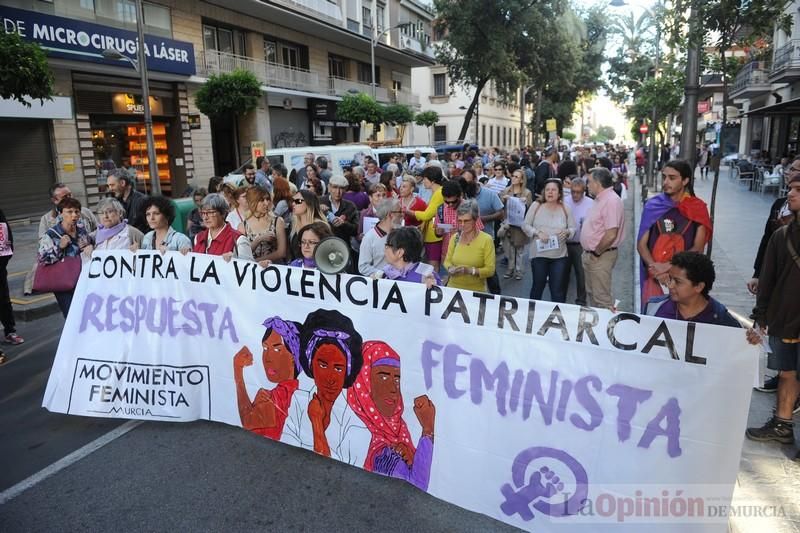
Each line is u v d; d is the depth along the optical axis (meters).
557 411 2.98
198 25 22.44
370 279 3.48
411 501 3.31
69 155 17.69
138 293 4.30
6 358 5.91
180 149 22.06
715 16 5.97
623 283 8.36
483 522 3.12
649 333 2.78
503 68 31.45
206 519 3.17
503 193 9.13
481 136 50.75
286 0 26.27
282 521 3.14
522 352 3.05
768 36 6.49
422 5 43.88
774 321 3.69
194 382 4.22
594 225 5.48
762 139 29.75
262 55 26.66
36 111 16.27
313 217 5.03
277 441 3.99
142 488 3.48
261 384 3.97
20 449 4.02
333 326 3.62
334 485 3.46
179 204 8.58
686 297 3.19
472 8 29.88
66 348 4.41
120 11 19.08
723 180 25.98
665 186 4.49
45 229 6.16
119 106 19.44
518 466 3.07
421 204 6.85
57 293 5.50
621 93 29.89
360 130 36.28
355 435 3.62
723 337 2.65
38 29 15.61
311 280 3.68
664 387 2.76
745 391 2.63
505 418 3.10
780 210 4.67
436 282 3.77
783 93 25.31
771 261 3.71
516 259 8.88
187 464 3.74
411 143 45.22
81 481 3.58
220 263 4.05
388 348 3.45
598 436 2.89
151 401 4.28
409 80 44.34
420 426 3.37
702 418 2.71
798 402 4.20
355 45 34.31
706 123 39.66
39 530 3.11
